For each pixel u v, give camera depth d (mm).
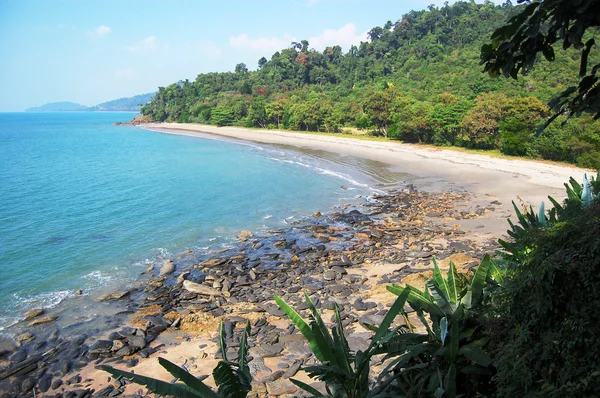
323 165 56688
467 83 81875
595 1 3676
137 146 90375
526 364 5492
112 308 18344
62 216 33531
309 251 24734
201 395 5254
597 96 4266
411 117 65562
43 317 17484
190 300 19047
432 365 6824
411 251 23500
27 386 13047
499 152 53250
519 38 4367
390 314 6422
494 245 23516
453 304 7199
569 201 7684
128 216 33562
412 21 153375
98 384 13188
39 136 122125
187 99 169125
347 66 148500
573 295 5219
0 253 25156
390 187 41531
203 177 50781
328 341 6641
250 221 31828
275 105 109812
